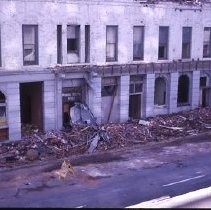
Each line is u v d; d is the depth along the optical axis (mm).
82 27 30094
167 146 28797
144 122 32781
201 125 33688
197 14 36781
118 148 27875
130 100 34344
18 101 27906
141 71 33625
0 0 26312
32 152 25219
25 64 28234
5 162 24438
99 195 19906
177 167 24359
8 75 27188
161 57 35406
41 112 29594
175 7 35156
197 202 18734
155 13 33969
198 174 23109
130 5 32312
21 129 29406
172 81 35906
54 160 25156
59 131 29547
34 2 27703
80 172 23328
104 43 31359
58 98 29656
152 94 34844
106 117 32969
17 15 27156
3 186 21125
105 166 24438
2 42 26859
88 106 31375
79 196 19781
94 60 31047
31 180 22031
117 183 21594
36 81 28594
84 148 27172
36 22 28000
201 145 29156
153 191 20438
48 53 28875
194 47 37125
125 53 32719
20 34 27469
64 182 21766
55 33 28953
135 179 22234
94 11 30438
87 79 30844
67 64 29797
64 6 29031
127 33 32562
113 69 31906
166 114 36000
